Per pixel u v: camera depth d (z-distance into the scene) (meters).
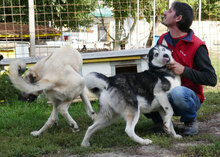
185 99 3.57
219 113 5.12
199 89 3.89
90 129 3.53
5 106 5.93
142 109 3.62
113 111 3.47
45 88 3.85
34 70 4.15
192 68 3.83
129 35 12.83
